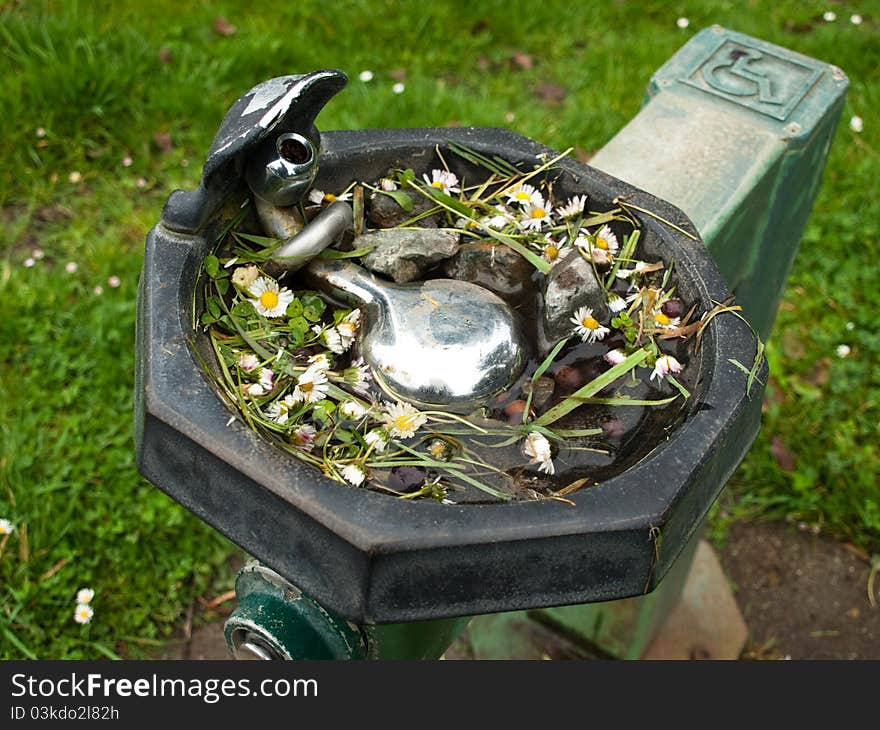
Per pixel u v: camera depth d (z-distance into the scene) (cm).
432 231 147
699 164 186
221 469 110
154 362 118
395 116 356
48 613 240
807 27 433
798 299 324
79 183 336
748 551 279
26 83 340
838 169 358
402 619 106
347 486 107
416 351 131
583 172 156
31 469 259
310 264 144
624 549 107
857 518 278
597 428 131
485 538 103
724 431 118
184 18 384
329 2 405
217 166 127
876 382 299
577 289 141
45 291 294
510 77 401
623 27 431
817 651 261
